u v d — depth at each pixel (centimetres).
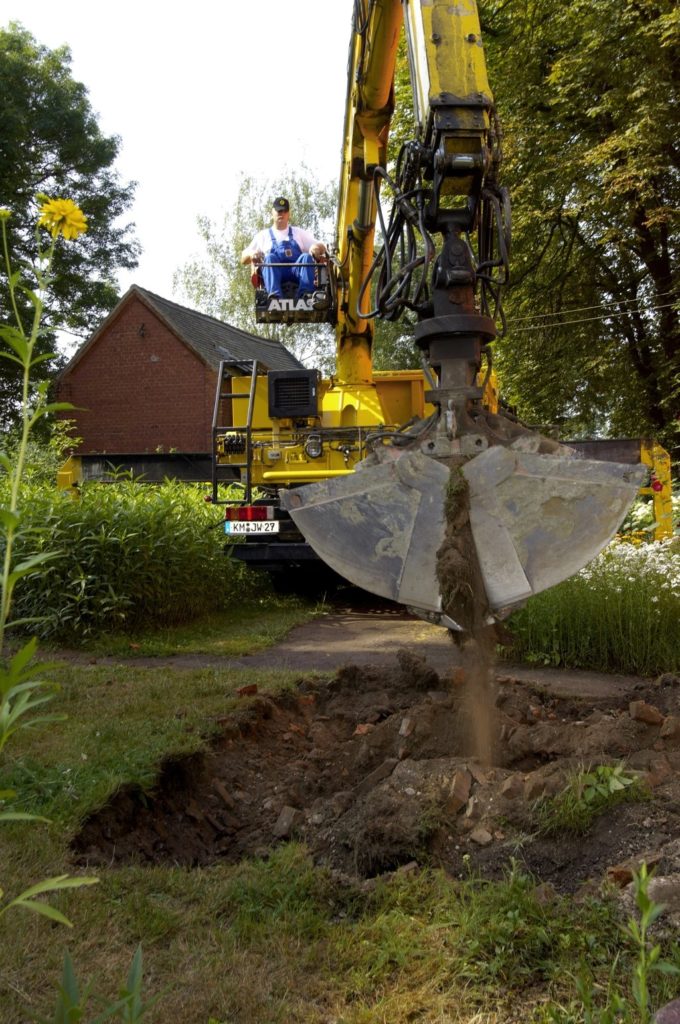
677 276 2000
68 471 1193
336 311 1076
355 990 245
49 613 787
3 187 2883
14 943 259
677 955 236
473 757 418
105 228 3269
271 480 1074
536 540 382
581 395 2214
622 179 1812
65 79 3139
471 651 416
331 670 670
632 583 719
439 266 434
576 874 304
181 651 774
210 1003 236
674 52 1805
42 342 2544
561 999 233
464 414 404
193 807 426
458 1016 231
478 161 432
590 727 436
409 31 471
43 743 450
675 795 332
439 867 326
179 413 2962
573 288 2231
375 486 396
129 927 272
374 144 823
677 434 2050
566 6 1959
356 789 409
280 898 298
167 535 877
